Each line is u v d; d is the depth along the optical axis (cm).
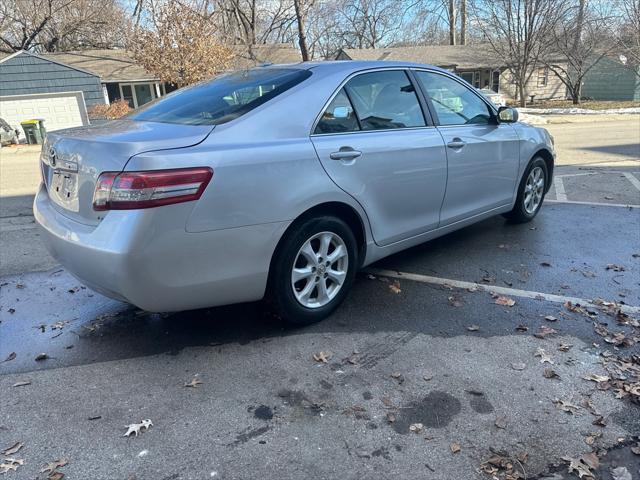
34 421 255
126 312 371
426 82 411
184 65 1859
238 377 288
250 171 285
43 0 2831
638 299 372
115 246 257
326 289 345
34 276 446
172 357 310
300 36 2402
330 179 322
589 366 291
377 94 369
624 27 2516
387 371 290
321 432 244
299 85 329
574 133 1564
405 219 389
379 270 438
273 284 316
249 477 218
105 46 3325
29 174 1091
